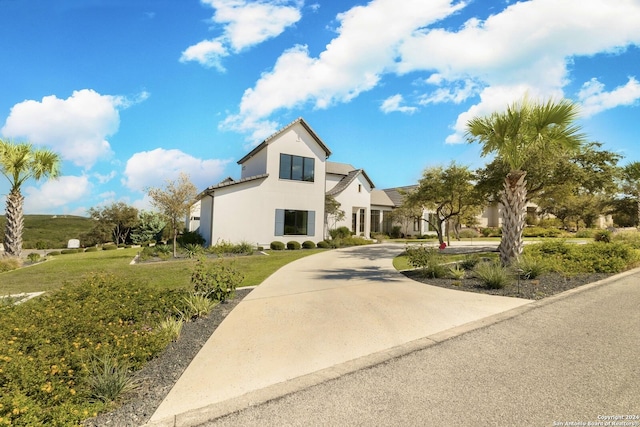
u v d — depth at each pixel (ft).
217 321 19.35
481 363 13.15
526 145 33.99
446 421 9.36
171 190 55.83
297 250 68.44
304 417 9.75
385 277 33.71
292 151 73.72
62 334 13.85
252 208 68.85
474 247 70.38
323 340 16.14
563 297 23.35
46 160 53.83
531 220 139.33
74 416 9.32
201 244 70.08
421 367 12.92
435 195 62.80
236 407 10.43
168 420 9.83
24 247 114.32
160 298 20.67
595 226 130.21
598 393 10.70
